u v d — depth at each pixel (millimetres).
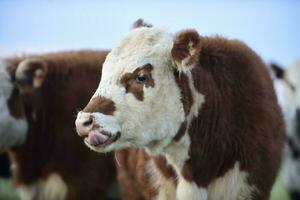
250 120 9227
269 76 10102
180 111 8609
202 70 9008
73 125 11992
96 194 12000
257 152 9188
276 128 9664
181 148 8867
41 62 11805
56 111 12086
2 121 11664
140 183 9914
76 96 12086
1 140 11828
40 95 12109
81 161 11922
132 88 8398
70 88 12148
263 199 9336
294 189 16141
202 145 8945
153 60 8539
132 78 8422
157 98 8469
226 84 9211
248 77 9414
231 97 9211
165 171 9312
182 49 8430
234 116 9188
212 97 8969
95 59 12422
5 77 11836
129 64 8469
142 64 8477
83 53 12711
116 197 12336
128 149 10289
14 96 11891
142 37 8695
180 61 8453
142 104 8398
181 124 8656
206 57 9227
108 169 12047
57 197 12023
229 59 9398
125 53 8570
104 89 8375
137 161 9930
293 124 16016
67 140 11969
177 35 8469
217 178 9164
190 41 8383
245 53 9617
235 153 9141
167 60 8602
